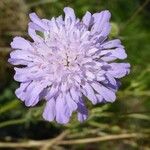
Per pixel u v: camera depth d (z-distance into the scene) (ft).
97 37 0.17
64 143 0.27
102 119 0.27
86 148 0.29
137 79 0.27
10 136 0.29
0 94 0.29
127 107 0.29
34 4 0.29
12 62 0.17
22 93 0.17
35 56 0.17
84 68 0.17
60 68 0.17
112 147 0.29
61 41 0.17
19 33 0.29
